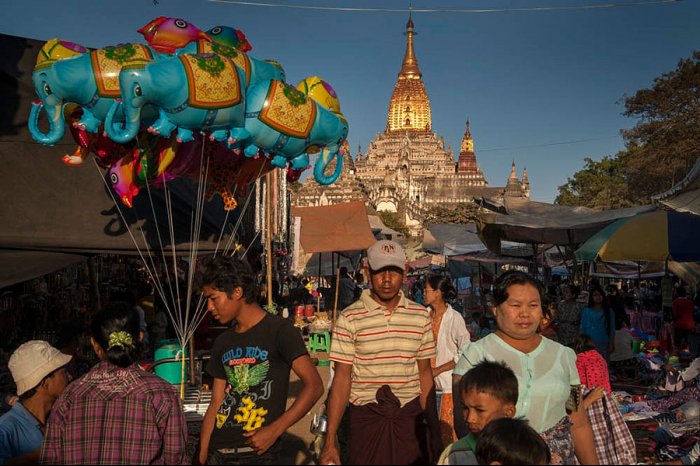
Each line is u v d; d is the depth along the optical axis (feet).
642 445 22.84
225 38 20.22
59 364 13.57
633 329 52.01
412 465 12.53
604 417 13.39
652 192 129.49
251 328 12.89
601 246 34.78
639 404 28.76
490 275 88.84
